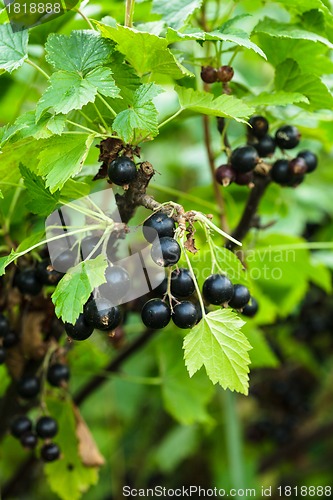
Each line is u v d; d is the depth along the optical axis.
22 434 0.60
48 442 0.59
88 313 0.50
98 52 0.51
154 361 0.83
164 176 0.90
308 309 0.86
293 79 0.57
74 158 0.51
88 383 0.69
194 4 0.55
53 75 0.51
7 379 0.66
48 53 0.51
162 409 0.91
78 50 0.51
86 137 0.51
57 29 0.60
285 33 0.55
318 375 0.93
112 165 0.51
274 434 0.88
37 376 0.59
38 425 0.59
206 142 0.63
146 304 0.51
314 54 0.58
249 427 0.90
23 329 0.59
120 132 0.50
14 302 0.58
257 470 0.87
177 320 0.51
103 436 0.83
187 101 0.53
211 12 0.63
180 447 0.85
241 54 0.72
